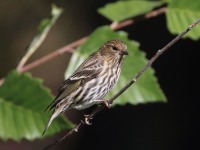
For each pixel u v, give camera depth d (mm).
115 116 14594
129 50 7219
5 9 15438
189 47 14117
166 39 13852
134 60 7219
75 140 15109
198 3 7219
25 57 6680
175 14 7262
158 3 7301
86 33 15531
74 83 7809
